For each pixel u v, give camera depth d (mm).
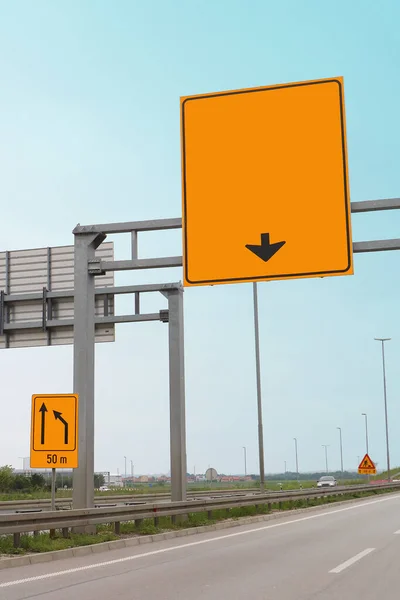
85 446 17531
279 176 14078
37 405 17234
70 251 26203
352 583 10891
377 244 14617
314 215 13891
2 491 55219
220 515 25266
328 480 69812
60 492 49125
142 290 24203
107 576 11875
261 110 14258
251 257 14039
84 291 17906
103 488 75688
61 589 10508
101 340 24859
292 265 13867
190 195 14359
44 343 25156
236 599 9453
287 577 11539
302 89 14125
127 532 18719
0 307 25641
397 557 14211
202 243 14234
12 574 12195
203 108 14461
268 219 14039
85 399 17734
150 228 17422
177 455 23797
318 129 14008
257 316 38250
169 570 12531
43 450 17078
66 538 16453
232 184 14242
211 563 13477
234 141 14297
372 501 41250
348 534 19547
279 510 30969
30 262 26469
